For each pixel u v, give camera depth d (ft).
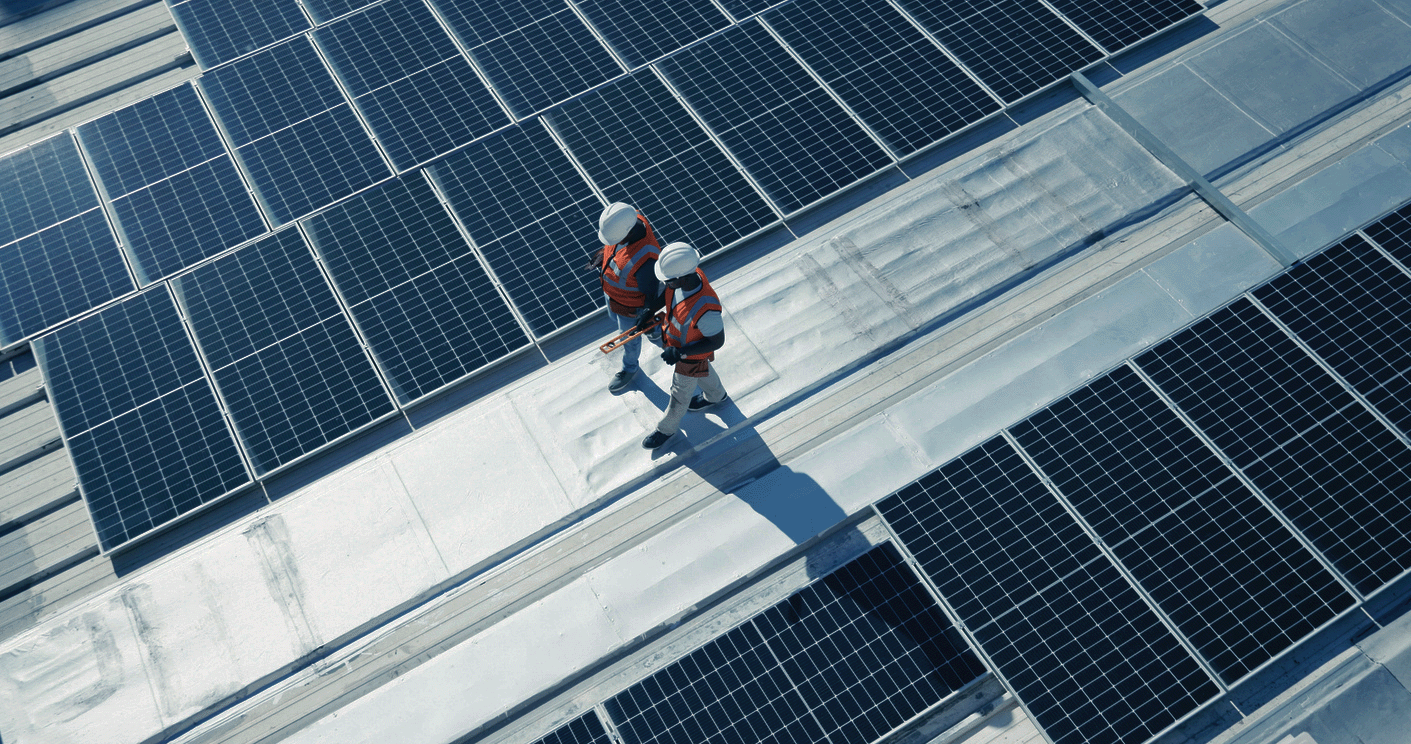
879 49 36.73
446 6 40.50
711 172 33.40
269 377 29.45
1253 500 24.80
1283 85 34.58
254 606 25.73
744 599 25.39
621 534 26.86
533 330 30.01
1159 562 24.12
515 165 34.01
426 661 24.94
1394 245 29.04
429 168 34.19
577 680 24.53
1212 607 23.40
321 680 24.85
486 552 26.48
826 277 31.01
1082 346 28.86
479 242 32.01
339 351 29.86
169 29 42.65
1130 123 33.78
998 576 24.29
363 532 26.86
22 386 31.07
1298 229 30.81
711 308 23.66
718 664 23.52
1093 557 24.35
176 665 24.90
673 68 36.68
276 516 27.22
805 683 23.20
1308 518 24.41
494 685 24.23
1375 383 26.37
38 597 26.71
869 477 26.91
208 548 26.71
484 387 29.78
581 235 31.96
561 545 26.73
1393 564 23.66
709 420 28.55
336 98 37.52
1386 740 21.97
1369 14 35.88
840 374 29.27
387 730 23.76
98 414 29.01
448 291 30.94
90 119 38.73
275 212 33.99
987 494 25.50
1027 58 36.11
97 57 41.75
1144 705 22.33
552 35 39.01
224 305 31.09
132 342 30.48
